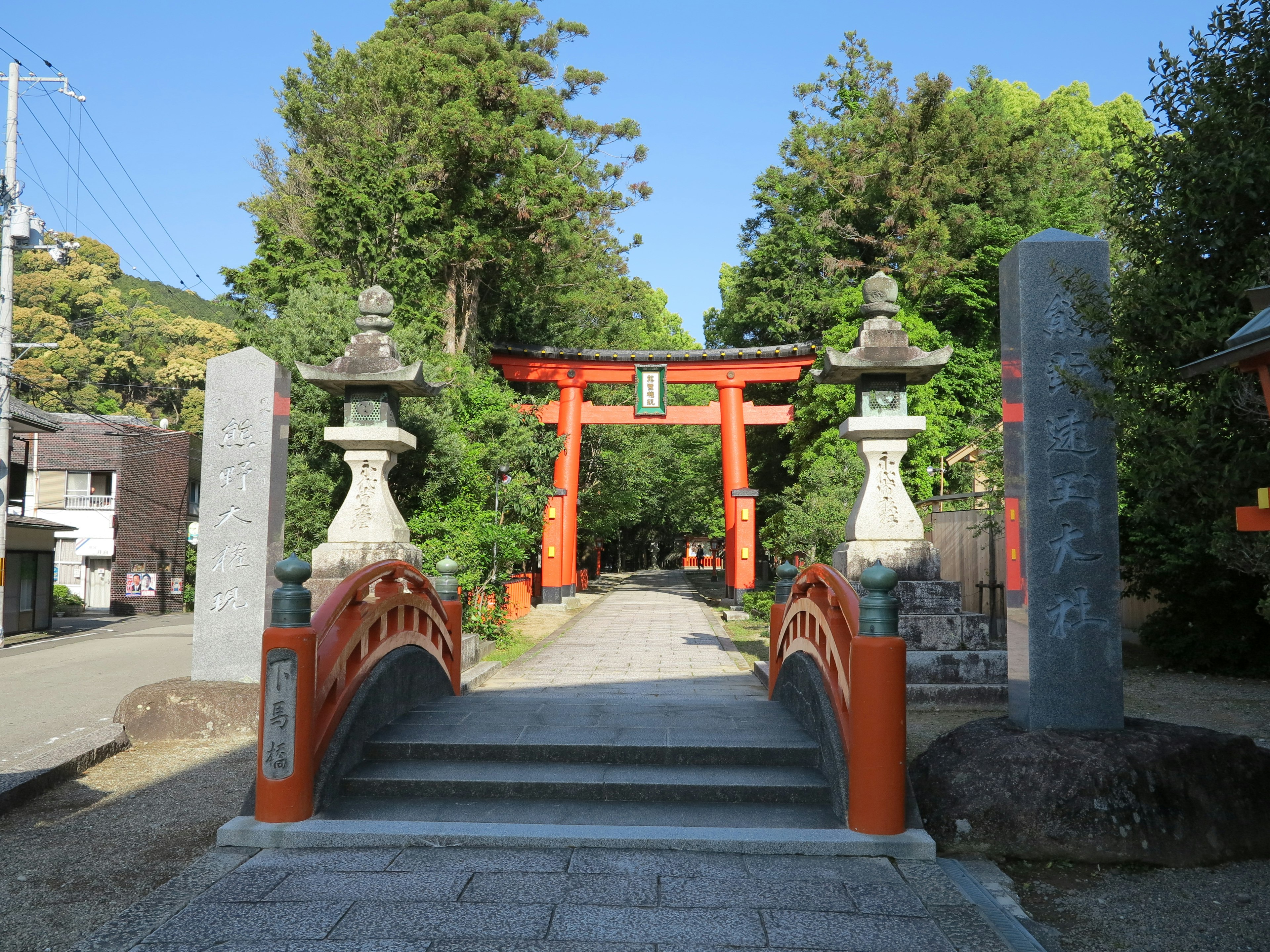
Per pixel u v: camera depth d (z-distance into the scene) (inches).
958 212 971.9
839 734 196.7
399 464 568.7
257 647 321.7
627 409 994.7
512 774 205.6
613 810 192.5
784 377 949.8
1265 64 180.5
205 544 326.3
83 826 206.2
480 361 967.6
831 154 1112.8
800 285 1136.2
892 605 183.9
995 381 942.4
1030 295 229.0
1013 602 228.2
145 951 129.8
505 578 621.0
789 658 272.4
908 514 362.6
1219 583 434.3
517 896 149.9
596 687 388.2
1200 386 190.1
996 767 197.0
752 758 214.8
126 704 299.9
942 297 982.4
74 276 2288.4
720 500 1574.8
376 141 768.9
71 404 1034.7
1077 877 178.1
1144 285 192.9
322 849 173.5
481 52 848.3
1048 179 1021.2
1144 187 202.8
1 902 159.8
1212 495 175.5
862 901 149.9
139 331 2209.6
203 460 329.7
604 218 1049.5
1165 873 180.1
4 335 788.0
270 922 139.4
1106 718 213.2
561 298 1001.5
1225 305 187.3
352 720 210.1
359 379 369.7
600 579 1865.2
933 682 334.6
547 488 730.2
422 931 136.1
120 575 1273.4
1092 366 223.3
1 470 790.5
